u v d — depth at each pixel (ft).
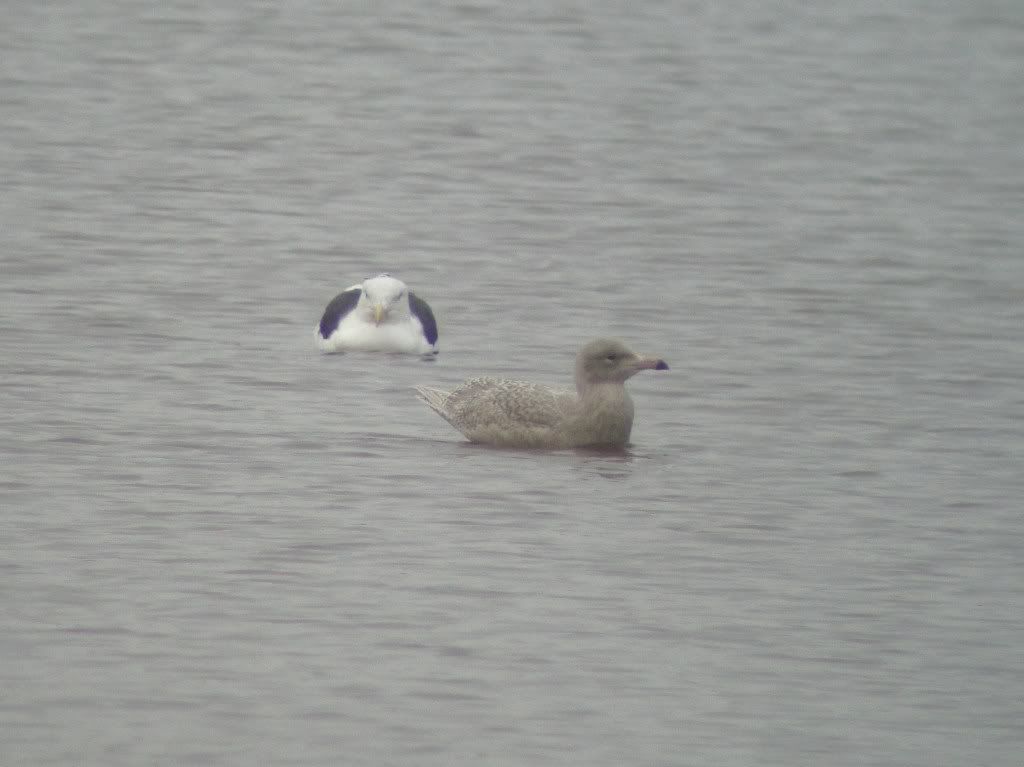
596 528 49.03
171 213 88.58
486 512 50.01
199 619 42.34
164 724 37.50
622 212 90.17
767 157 102.06
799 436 57.77
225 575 44.91
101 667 39.81
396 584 44.75
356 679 39.70
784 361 66.33
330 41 131.95
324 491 51.31
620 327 71.20
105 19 136.36
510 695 39.24
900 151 103.81
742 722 38.42
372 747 36.91
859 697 39.75
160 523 48.32
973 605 44.52
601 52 128.88
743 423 59.21
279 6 142.20
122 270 78.02
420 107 114.11
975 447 56.80
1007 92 118.73
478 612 43.29
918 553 47.80
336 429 57.77
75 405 58.85
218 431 56.75
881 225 88.07
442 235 85.97
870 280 78.28
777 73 122.93
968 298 75.77
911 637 42.70
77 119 108.47
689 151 103.24
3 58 123.24
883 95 117.39
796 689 40.01
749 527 49.47
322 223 87.86
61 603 42.88
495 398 57.11
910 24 138.82
